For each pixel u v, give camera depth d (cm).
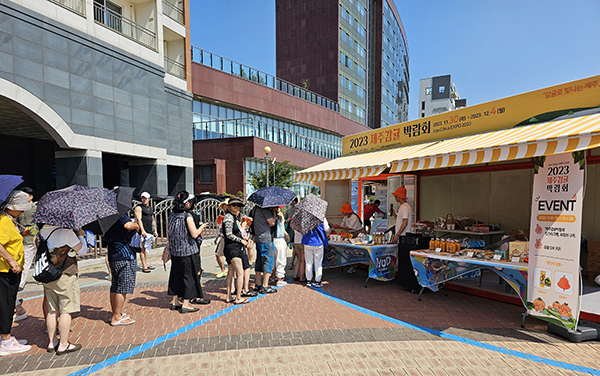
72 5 1299
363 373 341
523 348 398
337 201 1074
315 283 675
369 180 1190
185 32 1991
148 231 834
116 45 1466
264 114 3441
